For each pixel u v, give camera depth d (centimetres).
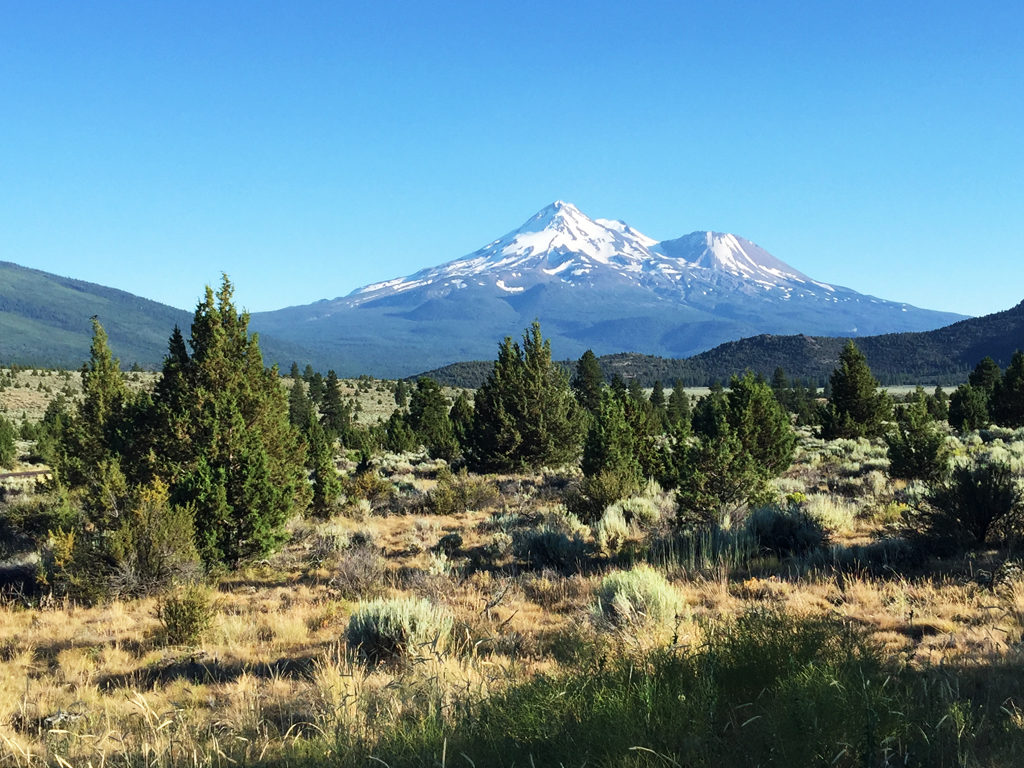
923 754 343
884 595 826
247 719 589
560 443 3594
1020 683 482
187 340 2006
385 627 797
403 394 13062
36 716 665
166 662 848
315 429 4072
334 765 434
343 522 2084
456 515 2188
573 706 435
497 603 1003
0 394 11531
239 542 1533
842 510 1422
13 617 1195
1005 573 815
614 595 798
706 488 1509
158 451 1825
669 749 363
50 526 1723
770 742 358
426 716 494
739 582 1011
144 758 498
